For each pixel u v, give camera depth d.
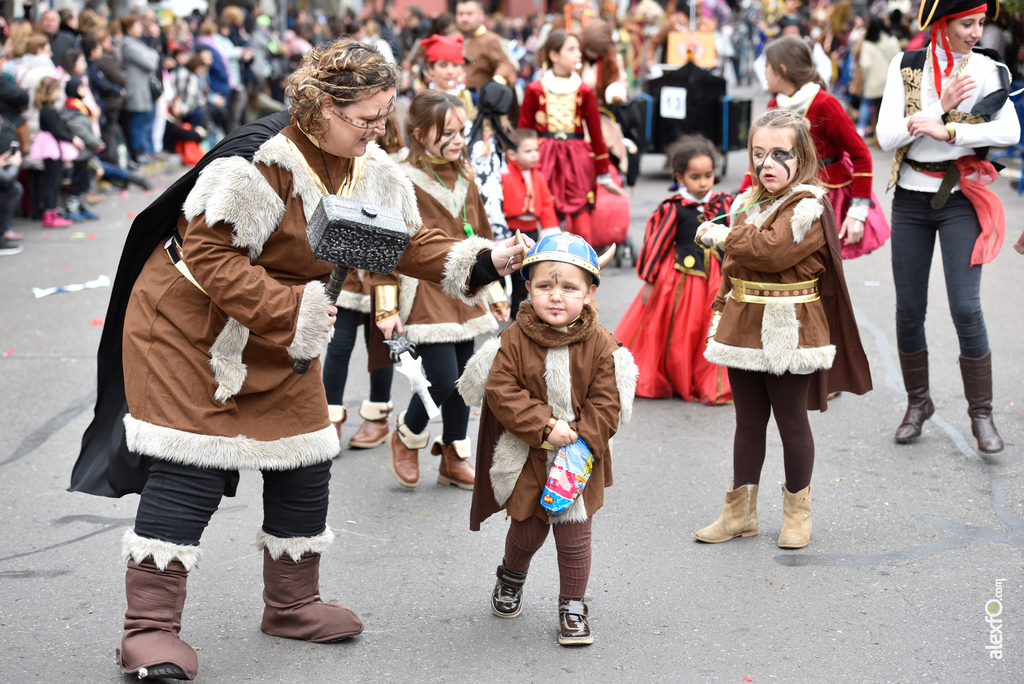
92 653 3.05
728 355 3.76
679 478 4.57
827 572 3.63
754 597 3.46
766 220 3.73
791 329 3.67
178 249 2.83
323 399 3.01
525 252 3.05
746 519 3.92
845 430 5.09
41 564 3.69
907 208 4.70
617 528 4.04
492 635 3.21
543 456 3.08
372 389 4.96
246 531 4.00
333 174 2.87
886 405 5.46
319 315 2.70
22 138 10.09
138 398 2.79
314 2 30.02
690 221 5.68
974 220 4.57
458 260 3.07
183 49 14.65
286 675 2.94
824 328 3.75
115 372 3.02
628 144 9.88
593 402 3.06
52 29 11.60
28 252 9.39
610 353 3.08
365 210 2.65
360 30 16.88
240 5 17.33
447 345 4.29
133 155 13.44
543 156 7.20
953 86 4.34
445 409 4.39
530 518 3.13
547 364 3.03
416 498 4.36
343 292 4.83
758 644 3.14
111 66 12.30
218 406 2.80
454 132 4.20
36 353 6.45
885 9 17.22
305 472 3.00
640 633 3.22
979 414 4.71
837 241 3.76
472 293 3.14
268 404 2.89
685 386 5.69
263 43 17.50
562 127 7.22
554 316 3.00
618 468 4.69
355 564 3.72
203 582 3.56
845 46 18.36
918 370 4.88
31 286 8.18
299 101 2.71
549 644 3.15
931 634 3.18
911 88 4.56
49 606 3.36
